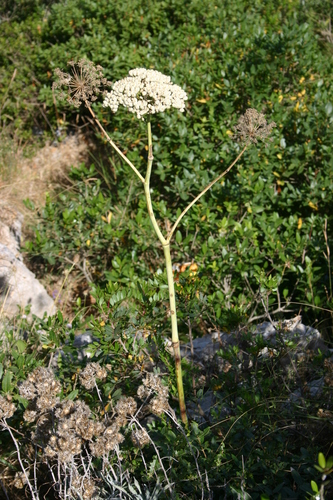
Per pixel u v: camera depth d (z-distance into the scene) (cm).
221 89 612
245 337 327
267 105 585
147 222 475
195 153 552
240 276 434
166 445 259
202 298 360
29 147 729
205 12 789
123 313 319
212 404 317
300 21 886
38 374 245
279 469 241
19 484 267
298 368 312
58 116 744
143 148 593
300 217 497
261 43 654
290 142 555
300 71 635
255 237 433
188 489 253
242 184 480
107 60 682
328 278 429
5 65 792
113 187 630
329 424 265
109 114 643
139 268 462
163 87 244
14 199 620
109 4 771
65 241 497
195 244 471
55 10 823
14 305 453
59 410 233
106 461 238
